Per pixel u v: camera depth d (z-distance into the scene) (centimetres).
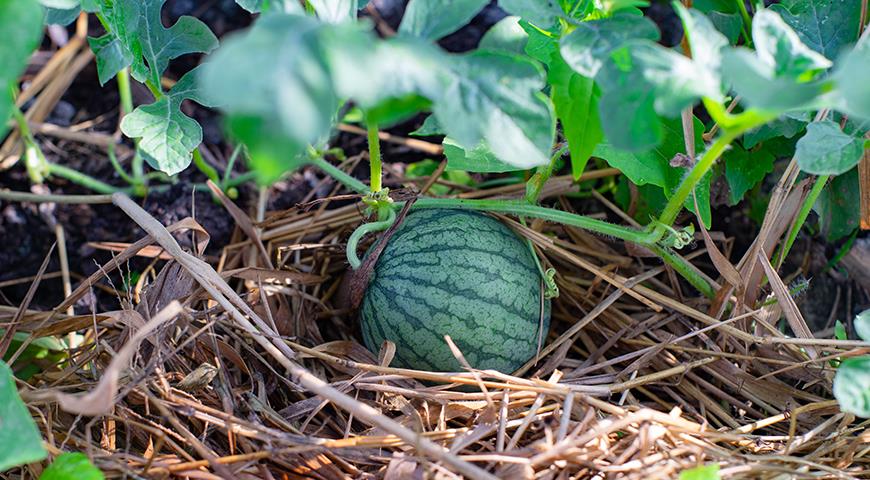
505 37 99
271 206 105
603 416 86
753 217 102
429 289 87
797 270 100
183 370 88
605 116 75
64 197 102
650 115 74
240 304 88
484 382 86
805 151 80
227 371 89
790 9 93
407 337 88
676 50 96
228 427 82
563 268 100
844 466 84
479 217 92
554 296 92
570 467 81
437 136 111
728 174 96
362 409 79
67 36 115
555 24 85
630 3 80
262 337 85
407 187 96
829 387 90
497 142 74
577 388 86
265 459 83
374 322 89
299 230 101
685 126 89
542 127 75
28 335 91
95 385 85
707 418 91
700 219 90
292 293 96
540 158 75
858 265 99
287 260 100
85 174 108
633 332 94
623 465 80
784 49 75
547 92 91
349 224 101
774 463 83
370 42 68
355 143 110
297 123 65
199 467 81
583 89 82
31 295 90
